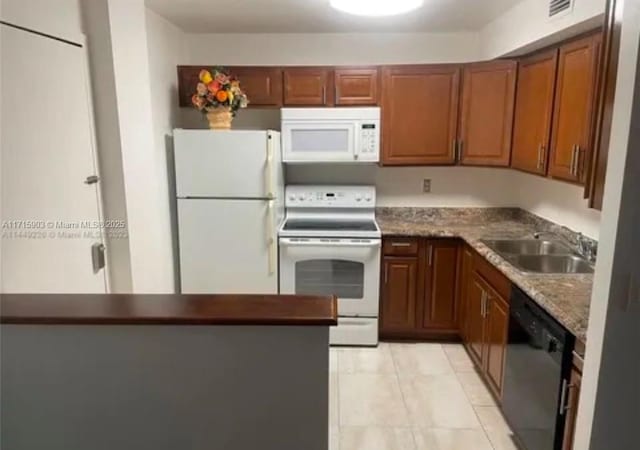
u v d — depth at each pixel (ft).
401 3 7.01
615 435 4.05
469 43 11.66
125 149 6.95
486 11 9.50
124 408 4.46
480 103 10.69
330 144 10.91
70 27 6.06
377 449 7.51
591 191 4.65
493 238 10.08
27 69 5.24
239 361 4.35
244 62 11.94
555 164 8.28
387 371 10.00
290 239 10.77
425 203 12.55
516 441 7.65
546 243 9.70
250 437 4.55
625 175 3.62
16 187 5.10
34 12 5.33
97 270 6.80
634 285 3.76
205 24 10.63
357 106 11.08
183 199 10.41
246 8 9.19
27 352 4.30
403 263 11.03
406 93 10.98
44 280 5.61
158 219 9.56
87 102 6.49
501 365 8.16
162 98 10.09
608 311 3.87
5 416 4.45
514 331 7.45
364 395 9.07
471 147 10.98
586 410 4.22
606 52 4.26
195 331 4.28
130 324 4.18
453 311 11.19
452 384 9.45
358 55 11.85
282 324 4.19
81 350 4.30
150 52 9.41
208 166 10.25
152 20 9.50
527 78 9.61
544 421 6.25
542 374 6.32
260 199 10.37
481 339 9.37
